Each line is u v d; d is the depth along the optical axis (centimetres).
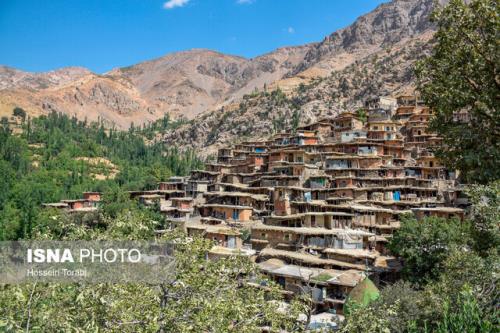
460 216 6938
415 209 7350
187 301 1655
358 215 7456
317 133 12975
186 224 9031
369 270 5734
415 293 3575
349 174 9338
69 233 1694
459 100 2095
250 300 1986
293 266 6116
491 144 2041
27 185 13912
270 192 9338
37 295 1465
